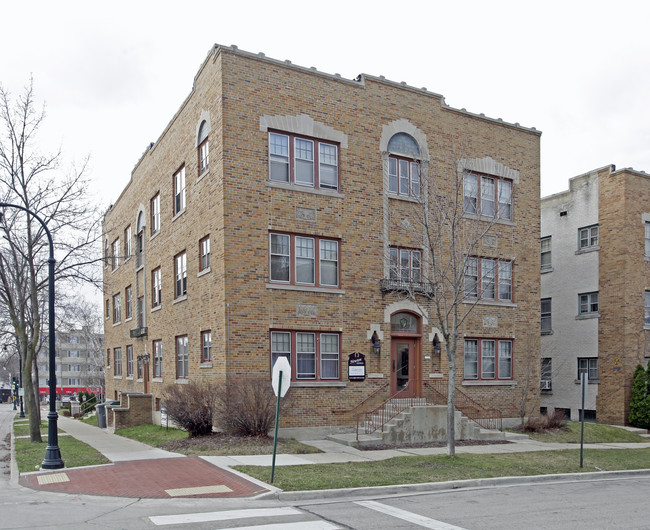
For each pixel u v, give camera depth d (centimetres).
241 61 1828
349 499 1066
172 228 2298
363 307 1961
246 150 1811
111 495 1048
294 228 1866
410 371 2062
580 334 2928
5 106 2052
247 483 1130
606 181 2858
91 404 3822
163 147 2444
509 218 2356
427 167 2131
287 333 1841
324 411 1845
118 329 3312
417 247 2086
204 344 1950
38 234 2039
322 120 1950
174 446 1636
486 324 2231
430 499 1084
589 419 2853
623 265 2742
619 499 1126
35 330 2053
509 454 1631
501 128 2358
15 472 1310
